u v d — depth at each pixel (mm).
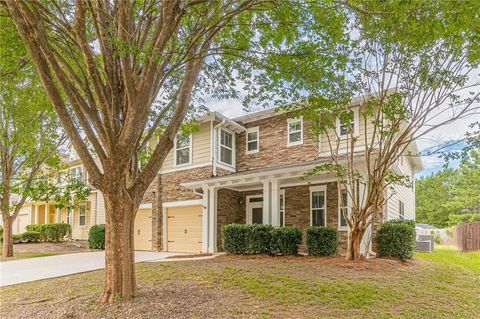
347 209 11203
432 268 9656
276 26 6805
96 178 5699
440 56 8352
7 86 9055
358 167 10695
